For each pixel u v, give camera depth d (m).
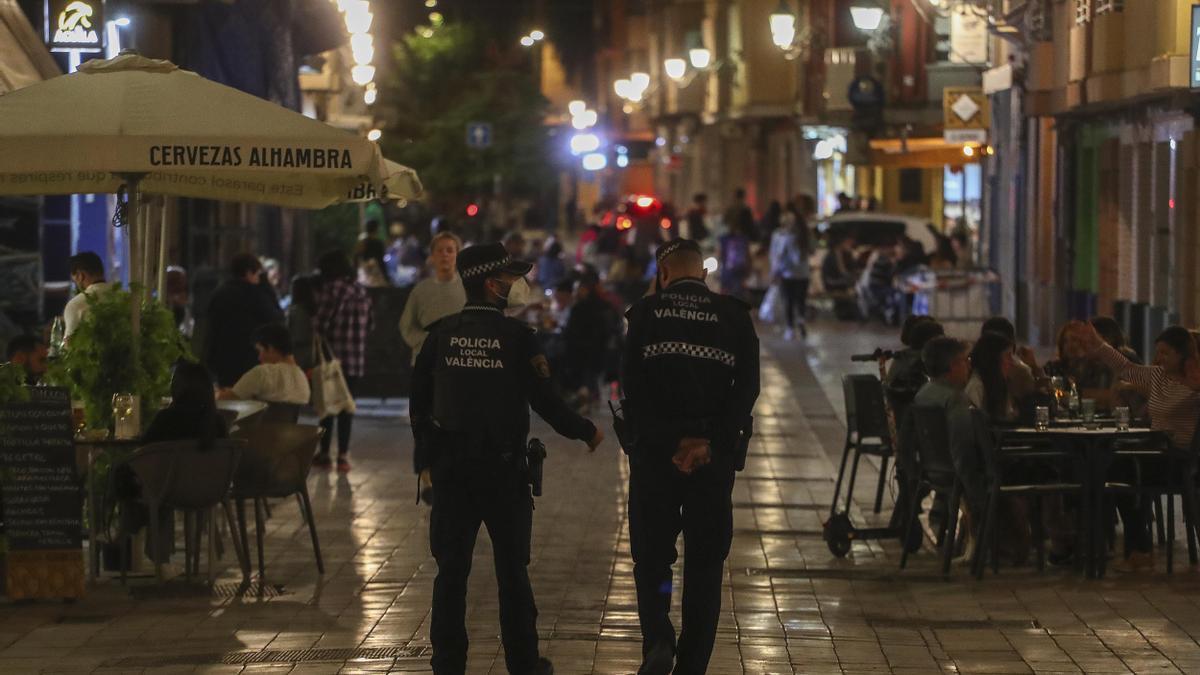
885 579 13.34
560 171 74.94
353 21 33.69
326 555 14.25
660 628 9.66
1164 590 12.88
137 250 13.93
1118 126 27.86
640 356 9.80
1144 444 13.85
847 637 11.37
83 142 11.82
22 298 20.81
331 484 18.28
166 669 10.35
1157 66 20.84
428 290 16.73
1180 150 23.64
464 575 9.78
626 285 31.78
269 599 12.48
